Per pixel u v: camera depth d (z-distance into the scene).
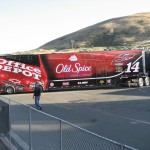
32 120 9.92
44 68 38.91
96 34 186.62
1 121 12.58
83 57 40.09
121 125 17.34
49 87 39.22
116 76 41.00
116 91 36.97
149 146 12.89
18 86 38.12
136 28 181.38
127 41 167.25
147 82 42.44
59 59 39.38
